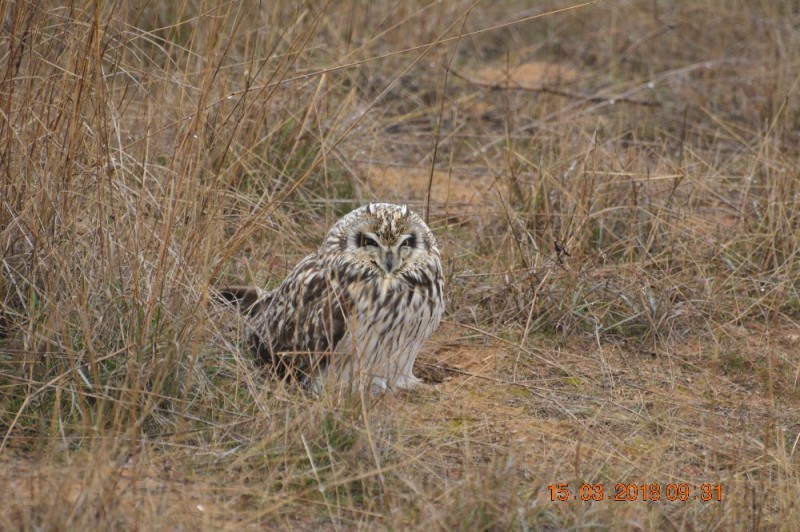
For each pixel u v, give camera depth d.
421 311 11.55
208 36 12.70
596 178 16.14
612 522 8.96
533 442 10.79
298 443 9.78
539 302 13.77
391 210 11.53
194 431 9.97
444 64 21.53
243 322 12.23
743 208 16.45
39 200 11.12
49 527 8.02
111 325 10.86
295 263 14.45
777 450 10.65
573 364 12.89
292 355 11.75
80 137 11.36
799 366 12.67
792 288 14.73
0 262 11.15
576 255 14.45
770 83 21.52
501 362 12.80
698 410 11.85
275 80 15.28
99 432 9.53
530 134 19.91
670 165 17.58
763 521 9.52
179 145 12.12
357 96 19.12
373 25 22.62
